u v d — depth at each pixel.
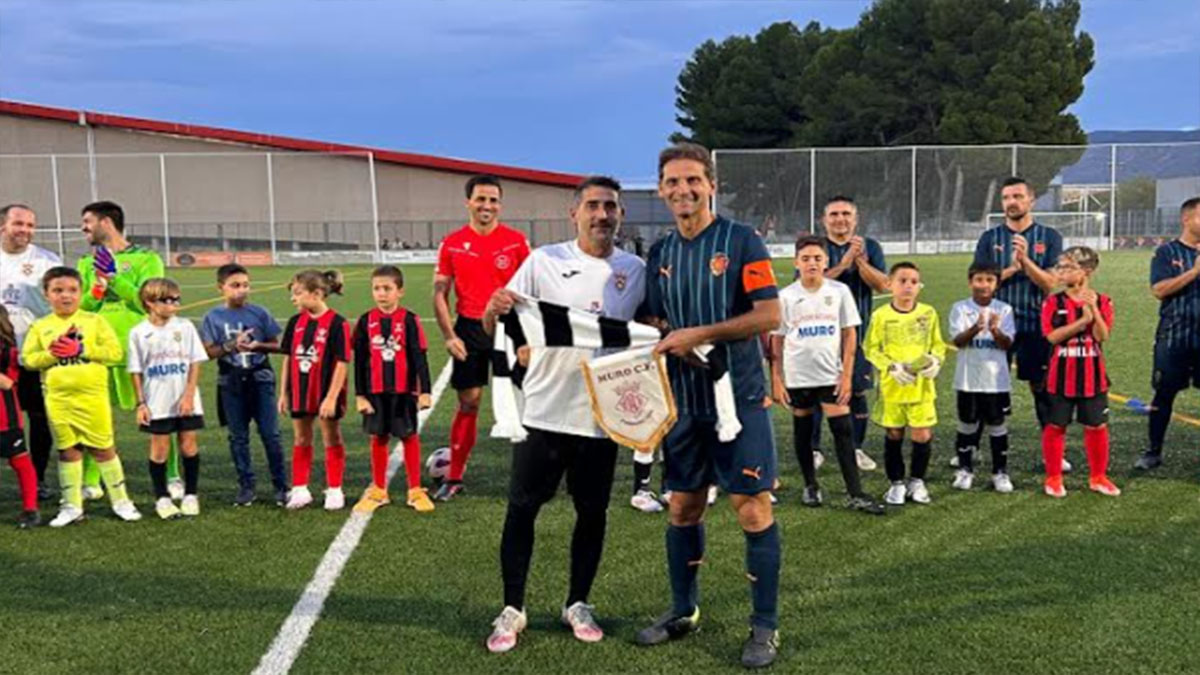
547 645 3.44
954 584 3.95
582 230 3.41
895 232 29.02
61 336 4.84
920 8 39.66
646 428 3.18
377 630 3.58
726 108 47.19
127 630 3.59
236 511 5.22
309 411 5.20
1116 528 4.66
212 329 5.26
